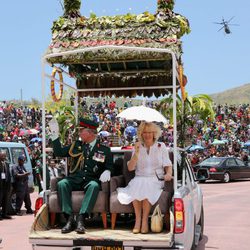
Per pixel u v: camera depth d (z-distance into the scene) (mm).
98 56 8578
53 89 9328
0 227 15539
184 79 9320
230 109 76000
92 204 8328
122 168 9844
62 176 9703
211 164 35594
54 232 8242
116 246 7684
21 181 18797
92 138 8922
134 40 8555
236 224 15945
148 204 8172
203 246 12281
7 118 51625
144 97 10781
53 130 9000
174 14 8805
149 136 8609
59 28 9070
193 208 10094
